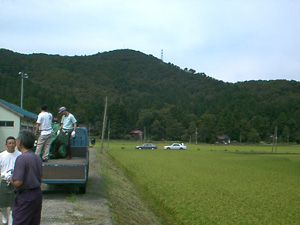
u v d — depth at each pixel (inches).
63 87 5492.1
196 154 2020.2
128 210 435.2
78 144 579.8
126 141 4315.9
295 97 6097.4
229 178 862.5
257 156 1993.1
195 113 5703.7
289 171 1090.1
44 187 527.8
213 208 494.3
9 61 5689.0
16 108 1357.0
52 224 301.0
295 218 447.8
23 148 210.8
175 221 458.0
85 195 461.7
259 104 5610.2
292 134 4879.4
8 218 295.6
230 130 4931.1
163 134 4906.5
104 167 891.4
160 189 657.0
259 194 627.5
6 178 285.0
